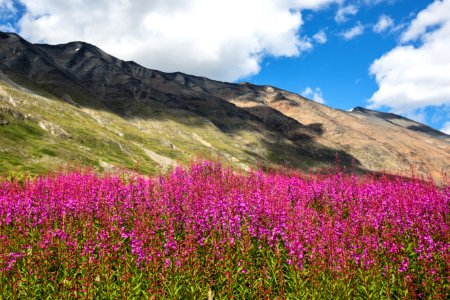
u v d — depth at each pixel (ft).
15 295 31.19
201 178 61.67
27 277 33.27
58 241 36.94
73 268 34.81
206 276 33.65
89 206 47.85
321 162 633.61
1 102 301.43
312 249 34.30
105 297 31.86
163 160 373.40
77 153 264.31
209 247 37.45
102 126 434.71
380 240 38.09
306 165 595.88
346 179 60.85
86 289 30.66
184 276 32.99
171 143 474.08
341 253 33.01
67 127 331.16
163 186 54.85
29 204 46.93
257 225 40.83
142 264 35.99
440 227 40.55
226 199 45.60
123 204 49.19
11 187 56.59
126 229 42.80
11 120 276.82
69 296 31.27
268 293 30.50
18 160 214.07
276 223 40.01
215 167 74.54
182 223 43.19
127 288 30.71
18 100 347.15
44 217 43.39
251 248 38.04
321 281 32.76
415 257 36.94
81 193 50.52
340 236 37.88
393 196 48.65
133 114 621.31
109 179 58.08
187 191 53.36
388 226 41.63
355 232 37.32
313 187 59.93
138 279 34.09
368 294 31.01
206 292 32.78
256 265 37.14
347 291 31.24
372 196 50.57
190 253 34.12
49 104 394.93
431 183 50.83
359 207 48.37
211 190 49.47
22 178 90.53
